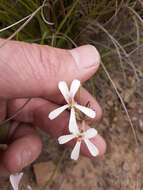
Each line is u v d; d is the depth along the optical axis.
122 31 0.14
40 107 0.12
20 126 0.13
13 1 0.13
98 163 0.14
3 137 0.13
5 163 0.12
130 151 0.14
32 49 0.10
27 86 0.10
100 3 0.13
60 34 0.13
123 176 0.14
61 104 0.12
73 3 0.13
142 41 0.14
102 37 0.14
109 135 0.14
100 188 0.14
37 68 0.10
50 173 0.14
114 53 0.14
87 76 0.10
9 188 0.14
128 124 0.14
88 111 0.09
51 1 0.13
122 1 0.13
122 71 0.14
